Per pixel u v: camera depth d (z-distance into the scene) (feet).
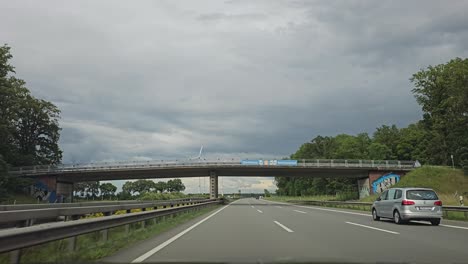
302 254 29.53
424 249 32.01
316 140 460.14
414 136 344.49
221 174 237.86
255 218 75.00
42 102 289.12
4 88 214.69
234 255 29.32
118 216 38.34
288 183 510.58
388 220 66.95
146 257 28.60
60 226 25.45
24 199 215.51
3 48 216.74
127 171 218.59
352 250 31.58
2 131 220.43
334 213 91.97
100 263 24.49
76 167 220.02
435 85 234.99
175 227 55.83
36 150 287.48
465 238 39.88
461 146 228.22
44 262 25.11
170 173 229.66
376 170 221.87
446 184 195.21
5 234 19.69
